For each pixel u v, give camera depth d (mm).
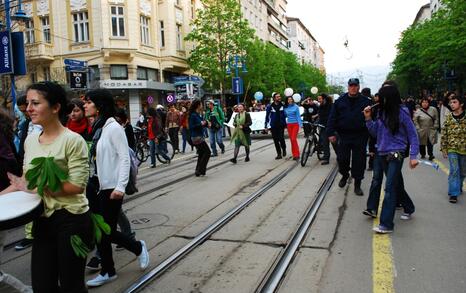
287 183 9016
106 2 29438
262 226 5938
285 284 4070
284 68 49906
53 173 2846
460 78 31688
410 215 6227
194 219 6438
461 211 6457
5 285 3709
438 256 4660
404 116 5441
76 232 2955
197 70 34562
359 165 7660
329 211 6648
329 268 4414
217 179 9836
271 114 12992
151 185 9391
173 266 4621
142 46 31688
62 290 2932
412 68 44281
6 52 10906
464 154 6945
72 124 5434
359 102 7668
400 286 3951
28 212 2758
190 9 37938
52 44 30953
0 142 3834
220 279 4234
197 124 10219
